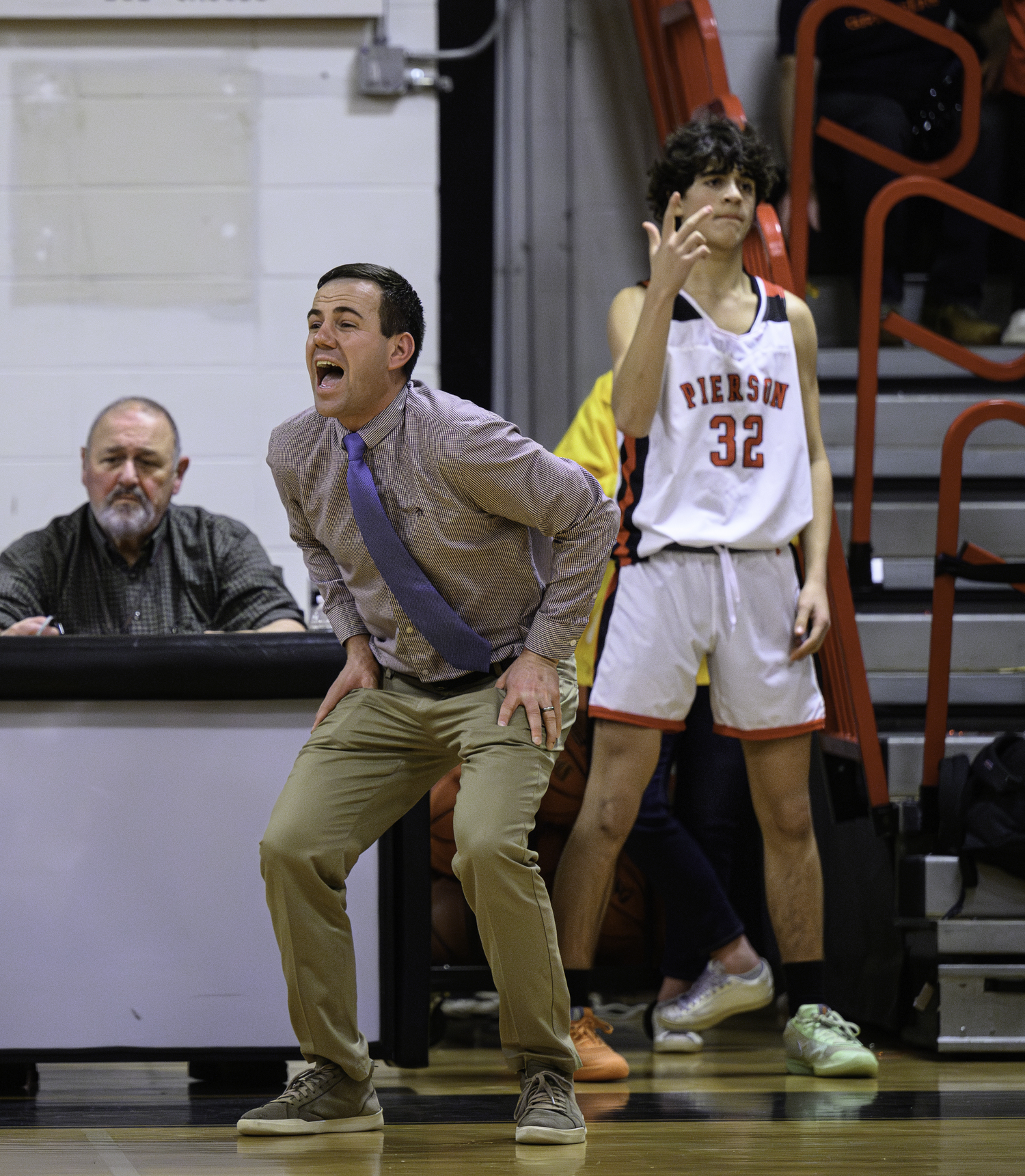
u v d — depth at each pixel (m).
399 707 7.50
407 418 7.15
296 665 8.48
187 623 11.47
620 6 16.44
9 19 14.55
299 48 14.80
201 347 14.74
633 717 9.61
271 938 8.58
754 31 16.64
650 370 9.38
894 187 11.75
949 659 11.03
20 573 11.27
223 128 14.76
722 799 11.91
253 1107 8.31
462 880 7.16
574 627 7.25
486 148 16.08
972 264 15.05
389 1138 7.22
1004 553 13.38
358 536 7.30
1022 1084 9.15
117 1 14.57
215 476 14.70
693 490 9.57
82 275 14.68
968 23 15.56
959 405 13.95
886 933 11.50
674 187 9.82
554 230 16.38
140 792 8.57
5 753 8.52
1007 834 10.34
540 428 16.30
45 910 8.49
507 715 7.14
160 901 8.55
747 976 11.07
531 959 7.11
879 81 15.06
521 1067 7.39
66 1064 10.57
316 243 14.83
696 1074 9.82
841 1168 6.34
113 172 14.68
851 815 12.07
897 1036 11.62
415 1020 8.75
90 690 8.45
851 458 13.77
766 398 9.65
